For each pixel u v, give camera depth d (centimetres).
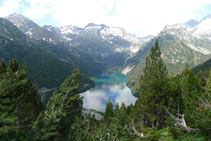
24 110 2091
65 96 2767
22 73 1266
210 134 1273
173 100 2406
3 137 941
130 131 2647
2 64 2148
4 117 1062
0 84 1125
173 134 1588
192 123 1567
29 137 1064
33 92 2605
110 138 2600
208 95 1603
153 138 2014
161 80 2695
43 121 1213
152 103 2630
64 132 1745
